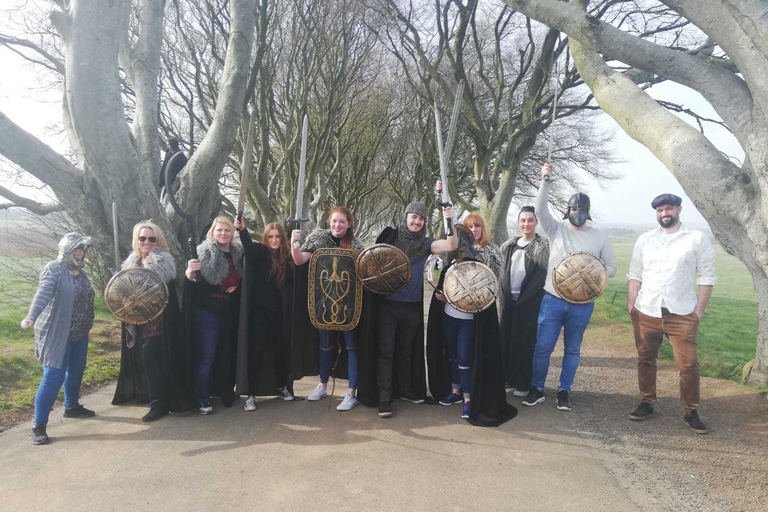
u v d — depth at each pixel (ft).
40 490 11.06
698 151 14.39
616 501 10.73
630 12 39.65
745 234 14.30
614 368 22.53
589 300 16.07
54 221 31.14
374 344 16.71
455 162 68.80
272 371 16.72
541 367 17.03
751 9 12.30
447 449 13.38
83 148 21.47
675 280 14.64
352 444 13.66
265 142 43.73
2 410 15.87
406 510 10.32
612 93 17.53
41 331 13.87
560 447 13.58
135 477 11.68
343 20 44.93
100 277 32.73
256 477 11.71
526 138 45.39
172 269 15.76
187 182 26.37
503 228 46.52
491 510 10.34
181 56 42.80
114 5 21.06
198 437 14.11
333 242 16.89
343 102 52.95
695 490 11.18
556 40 41.57
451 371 17.42
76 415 15.64
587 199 16.88
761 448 13.15
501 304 19.06
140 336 15.69
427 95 47.47
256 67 34.42
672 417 15.71
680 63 14.70
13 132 20.57
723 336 30.04
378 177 83.30
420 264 16.48
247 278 16.05
